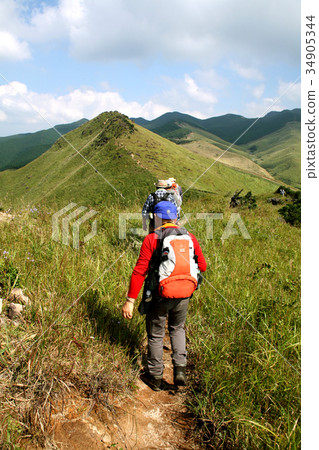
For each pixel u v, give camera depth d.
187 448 2.33
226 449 2.32
